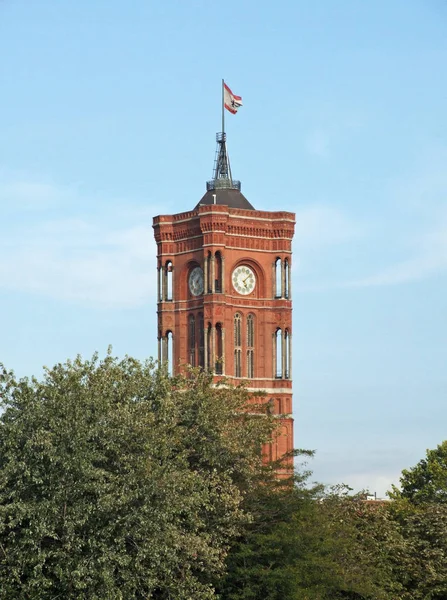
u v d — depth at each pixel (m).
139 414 105.88
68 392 103.44
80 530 100.31
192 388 119.31
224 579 111.81
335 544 118.75
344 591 122.50
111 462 104.25
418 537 134.50
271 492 117.38
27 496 100.38
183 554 105.88
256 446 119.25
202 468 114.94
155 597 108.12
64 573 98.31
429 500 172.62
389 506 147.62
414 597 129.88
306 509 118.31
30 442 99.44
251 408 127.56
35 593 98.75
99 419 103.50
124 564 99.50
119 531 100.75
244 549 112.44
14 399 104.19
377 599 122.94
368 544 129.88
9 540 100.06
